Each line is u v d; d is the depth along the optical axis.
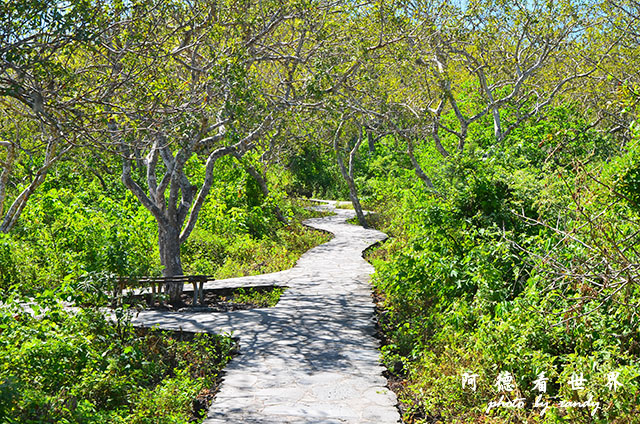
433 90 17.83
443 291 9.09
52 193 15.46
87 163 16.94
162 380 7.06
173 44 9.63
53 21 5.52
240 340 8.86
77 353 5.88
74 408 5.17
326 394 6.70
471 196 10.05
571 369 5.47
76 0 5.76
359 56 10.87
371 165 36.06
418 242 10.21
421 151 22.88
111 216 14.45
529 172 10.50
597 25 17.42
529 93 19.28
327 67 9.92
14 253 11.21
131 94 7.31
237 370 7.53
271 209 24.14
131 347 6.93
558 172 5.59
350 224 27.47
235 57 8.67
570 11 17.11
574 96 19.92
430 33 15.41
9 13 5.46
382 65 13.40
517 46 17.73
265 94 9.66
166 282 11.09
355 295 12.24
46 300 6.78
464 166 10.76
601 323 5.92
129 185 12.04
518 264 8.38
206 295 12.54
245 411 6.18
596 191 5.75
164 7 7.80
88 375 6.11
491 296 7.75
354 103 13.20
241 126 8.86
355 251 19.08
